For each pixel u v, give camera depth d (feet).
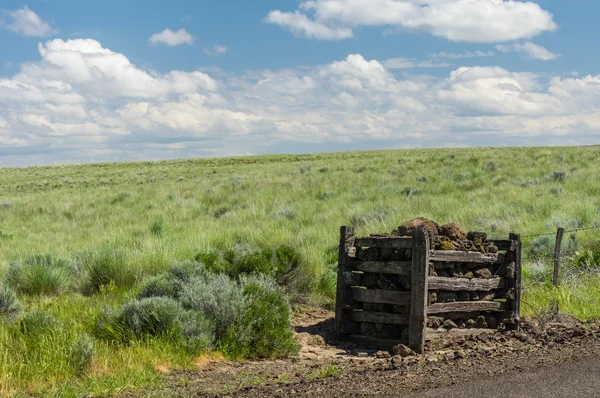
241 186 108.58
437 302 27.68
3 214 93.25
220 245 51.03
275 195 94.73
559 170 98.32
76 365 20.02
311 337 29.43
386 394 17.07
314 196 91.66
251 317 25.77
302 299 37.29
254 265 36.24
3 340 21.59
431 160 142.82
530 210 65.77
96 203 101.76
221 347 24.63
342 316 29.35
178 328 24.02
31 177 220.43
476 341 27.07
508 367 19.84
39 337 21.54
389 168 129.70
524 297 35.99
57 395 17.46
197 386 19.06
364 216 65.92
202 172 185.68
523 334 27.14
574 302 34.35
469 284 28.32
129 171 225.97
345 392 17.47
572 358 20.70
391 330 28.14
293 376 20.88
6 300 28.12
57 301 31.48
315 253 43.88
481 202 71.61
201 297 26.55
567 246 46.11
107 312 25.31
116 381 18.86
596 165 103.14
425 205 72.23
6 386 17.81
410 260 27.32
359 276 29.45
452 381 18.17
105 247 45.62
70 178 199.62
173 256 42.83
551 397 16.08
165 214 83.71
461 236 29.40
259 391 18.12
